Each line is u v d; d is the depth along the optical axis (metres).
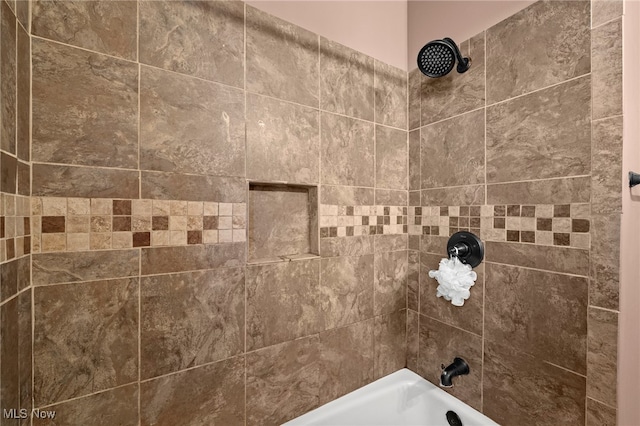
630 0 0.80
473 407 1.17
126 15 0.80
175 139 0.87
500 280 1.08
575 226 0.89
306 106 1.12
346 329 1.24
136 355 0.82
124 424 0.81
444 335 1.28
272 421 1.05
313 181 1.14
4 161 0.58
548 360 0.95
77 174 0.74
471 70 1.17
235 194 0.97
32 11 0.70
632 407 0.83
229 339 0.97
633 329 0.83
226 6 0.95
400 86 1.41
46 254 0.71
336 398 1.21
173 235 0.87
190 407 0.90
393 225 1.39
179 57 0.87
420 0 1.38
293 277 1.09
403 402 1.31
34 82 0.70
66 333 0.74
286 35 1.08
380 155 1.33
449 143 1.25
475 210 1.16
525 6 1.01
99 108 0.77
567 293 0.91
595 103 0.85
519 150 1.02
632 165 0.81
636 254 0.83
